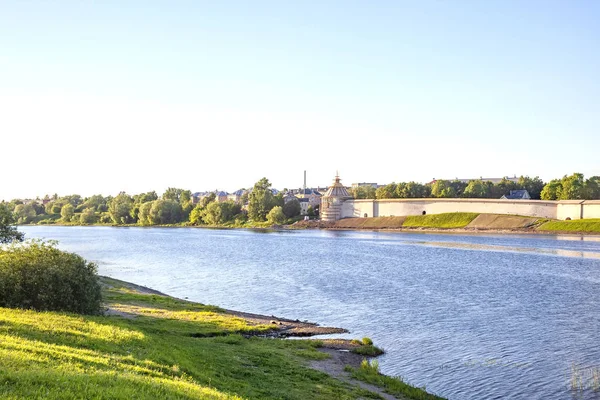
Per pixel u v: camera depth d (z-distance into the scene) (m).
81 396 17.89
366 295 70.44
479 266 103.56
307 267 105.25
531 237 184.38
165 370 25.53
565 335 47.75
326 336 47.69
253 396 25.81
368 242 177.25
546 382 35.09
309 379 32.41
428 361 40.00
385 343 45.19
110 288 69.25
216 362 32.03
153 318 46.91
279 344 42.44
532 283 80.12
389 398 30.86
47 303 37.88
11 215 77.69
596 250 133.25
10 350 22.64
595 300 65.50
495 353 42.06
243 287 79.56
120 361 25.02
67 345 26.30
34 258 39.72
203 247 162.12
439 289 75.06
